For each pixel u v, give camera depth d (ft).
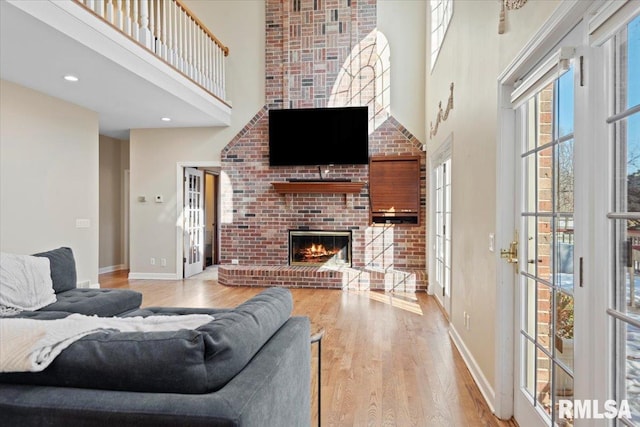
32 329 3.59
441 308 15.17
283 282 19.26
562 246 5.39
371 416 7.22
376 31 19.94
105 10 14.15
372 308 15.16
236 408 3.09
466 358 9.68
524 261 6.73
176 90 15.61
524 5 5.96
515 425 6.89
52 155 15.44
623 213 3.91
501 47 7.06
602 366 4.22
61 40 10.43
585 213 4.50
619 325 4.02
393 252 19.57
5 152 13.55
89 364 3.38
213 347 3.46
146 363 3.35
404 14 19.93
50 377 3.41
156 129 21.65
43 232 14.99
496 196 7.30
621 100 3.96
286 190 19.79
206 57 18.80
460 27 10.72
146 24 14.02
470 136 9.56
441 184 15.65
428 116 18.51
